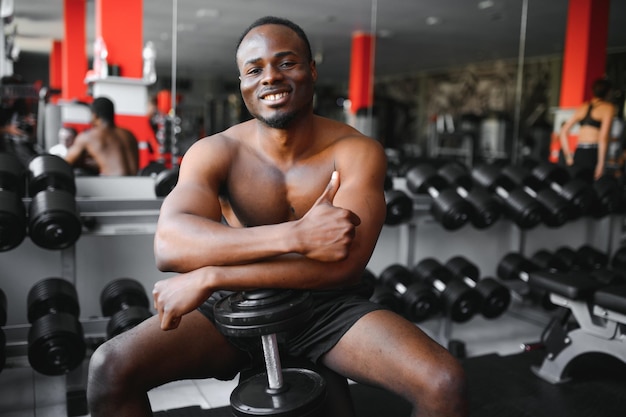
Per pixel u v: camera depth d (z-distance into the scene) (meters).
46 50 9.69
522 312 3.03
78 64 6.06
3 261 2.18
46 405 1.89
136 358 0.88
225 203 1.08
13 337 1.90
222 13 5.59
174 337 0.92
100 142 2.76
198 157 1.00
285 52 0.91
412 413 0.82
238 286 0.80
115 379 0.87
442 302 2.45
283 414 0.75
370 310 0.92
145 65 4.15
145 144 4.04
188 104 7.62
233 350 0.99
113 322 1.88
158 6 4.50
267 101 0.93
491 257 3.17
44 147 4.14
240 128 1.08
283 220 1.04
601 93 3.93
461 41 7.67
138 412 0.90
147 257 2.38
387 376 0.84
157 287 0.83
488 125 8.73
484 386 2.06
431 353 0.82
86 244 2.27
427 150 11.13
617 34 7.02
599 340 1.97
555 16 6.04
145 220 2.15
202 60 7.24
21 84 3.92
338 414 0.90
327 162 1.01
